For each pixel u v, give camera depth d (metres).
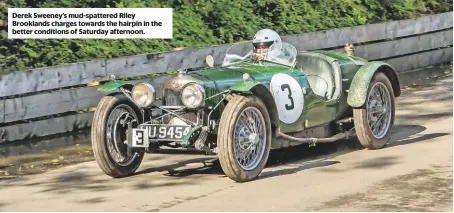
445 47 17.59
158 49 13.60
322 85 9.36
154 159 9.54
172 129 7.91
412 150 9.28
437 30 17.41
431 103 12.77
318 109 9.04
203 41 14.41
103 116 8.30
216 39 14.61
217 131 8.12
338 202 7.10
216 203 7.21
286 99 8.64
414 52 16.86
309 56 9.45
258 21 15.66
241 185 7.89
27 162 9.84
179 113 8.19
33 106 11.18
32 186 8.39
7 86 10.97
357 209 6.86
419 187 7.56
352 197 7.27
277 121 8.34
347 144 9.89
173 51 12.84
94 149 8.31
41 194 7.96
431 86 14.62
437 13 18.92
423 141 9.79
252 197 7.38
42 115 11.28
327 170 8.45
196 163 9.22
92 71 11.86
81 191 7.99
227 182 8.06
